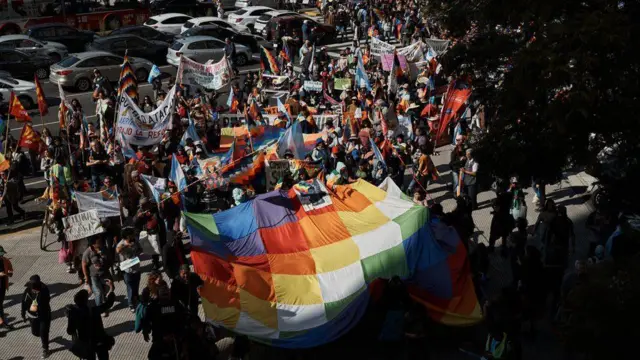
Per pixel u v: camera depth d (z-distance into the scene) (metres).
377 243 14.36
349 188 16.08
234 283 13.17
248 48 37.78
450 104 21.92
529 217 18.81
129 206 18.83
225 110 29.17
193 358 11.76
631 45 9.98
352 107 23.59
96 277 14.35
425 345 12.20
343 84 27.98
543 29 10.67
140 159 20.09
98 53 33.41
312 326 12.85
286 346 12.46
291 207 15.34
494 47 12.40
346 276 13.74
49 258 18.03
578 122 10.34
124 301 15.55
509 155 11.66
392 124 22.12
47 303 13.37
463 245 14.54
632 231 11.05
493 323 11.72
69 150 21.75
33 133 22.34
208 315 12.59
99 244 14.49
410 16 39.12
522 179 12.66
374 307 13.32
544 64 10.20
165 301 12.04
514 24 11.77
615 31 9.77
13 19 44.84
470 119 25.34
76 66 32.69
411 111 24.00
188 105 26.02
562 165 12.03
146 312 11.96
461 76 13.62
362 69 26.44
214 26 38.84
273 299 13.11
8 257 18.05
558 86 10.25
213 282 13.10
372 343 13.41
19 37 35.62
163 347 11.73
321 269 13.84
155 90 29.31
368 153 20.19
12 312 15.44
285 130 21.23
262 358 13.16
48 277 16.98
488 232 18.12
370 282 13.68
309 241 14.48
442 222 15.17
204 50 36.00
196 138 21.58
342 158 19.59
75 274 17.12
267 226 14.73
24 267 17.52
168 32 42.16
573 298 8.45
